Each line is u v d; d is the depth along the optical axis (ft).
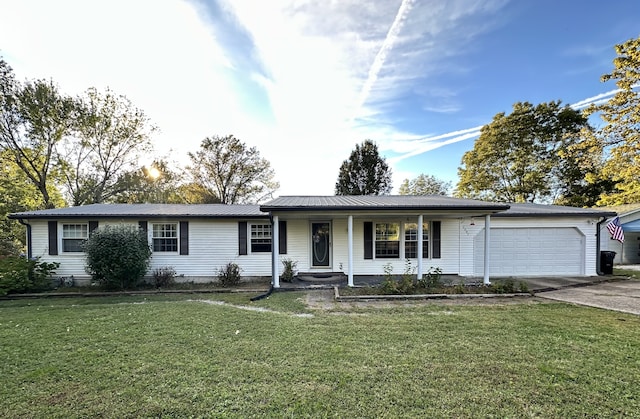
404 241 37.42
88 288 32.30
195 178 97.71
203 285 33.09
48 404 9.61
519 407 9.41
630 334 16.25
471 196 82.02
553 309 22.00
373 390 10.42
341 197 43.91
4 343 15.14
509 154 73.82
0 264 31.22
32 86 59.82
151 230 35.14
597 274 37.17
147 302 25.76
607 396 10.06
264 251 36.35
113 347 14.51
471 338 15.69
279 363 12.62
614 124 47.32
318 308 22.79
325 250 37.32
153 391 10.36
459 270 37.50
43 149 63.46
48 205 63.00
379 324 18.31
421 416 8.96
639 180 48.06
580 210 39.04
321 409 9.30
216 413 9.10
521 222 37.27
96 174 71.15
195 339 15.56
